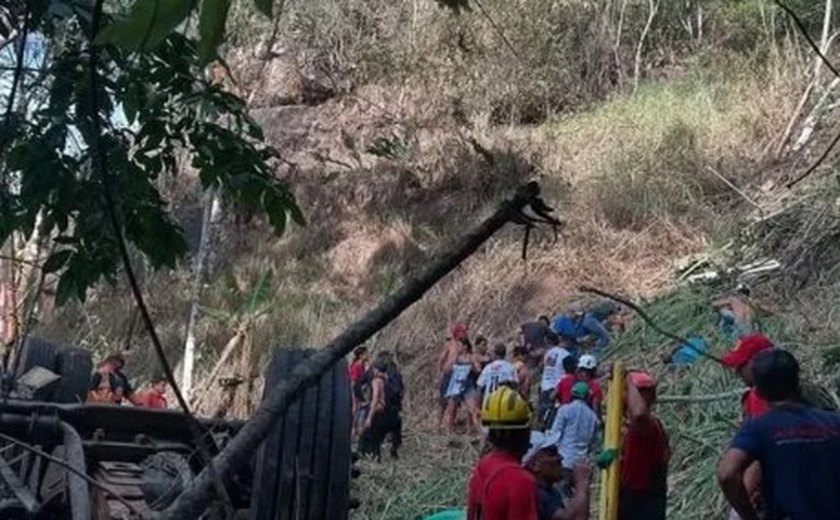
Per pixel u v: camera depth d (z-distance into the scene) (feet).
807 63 66.13
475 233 5.33
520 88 80.02
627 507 21.39
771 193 58.49
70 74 10.18
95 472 19.12
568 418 29.19
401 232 73.67
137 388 62.44
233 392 44.73
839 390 33.12
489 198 73.00
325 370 5.25
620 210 63.46
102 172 5.26
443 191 75.61
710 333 45.37
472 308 64.08
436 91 80.59
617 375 20.99
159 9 4.33
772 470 15.03
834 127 60.23
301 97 84.94
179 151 14.89
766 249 53.47
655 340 47.50
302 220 12.50
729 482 15.11
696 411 37.50
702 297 49.39
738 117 66.44
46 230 10.76
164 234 11.23
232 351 58.95
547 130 74.49
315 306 69.46
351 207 77.25
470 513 16.67
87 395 23.59
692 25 81.00
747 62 71.56
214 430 19.80
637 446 21.47
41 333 63.26
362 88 83.30
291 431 17.10
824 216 52.21
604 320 53.72
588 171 68.59
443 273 5.32
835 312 43.50
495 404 16.65
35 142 10.30
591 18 81.66
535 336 51.57
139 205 11.11
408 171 77.15
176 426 19.95
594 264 61.62
